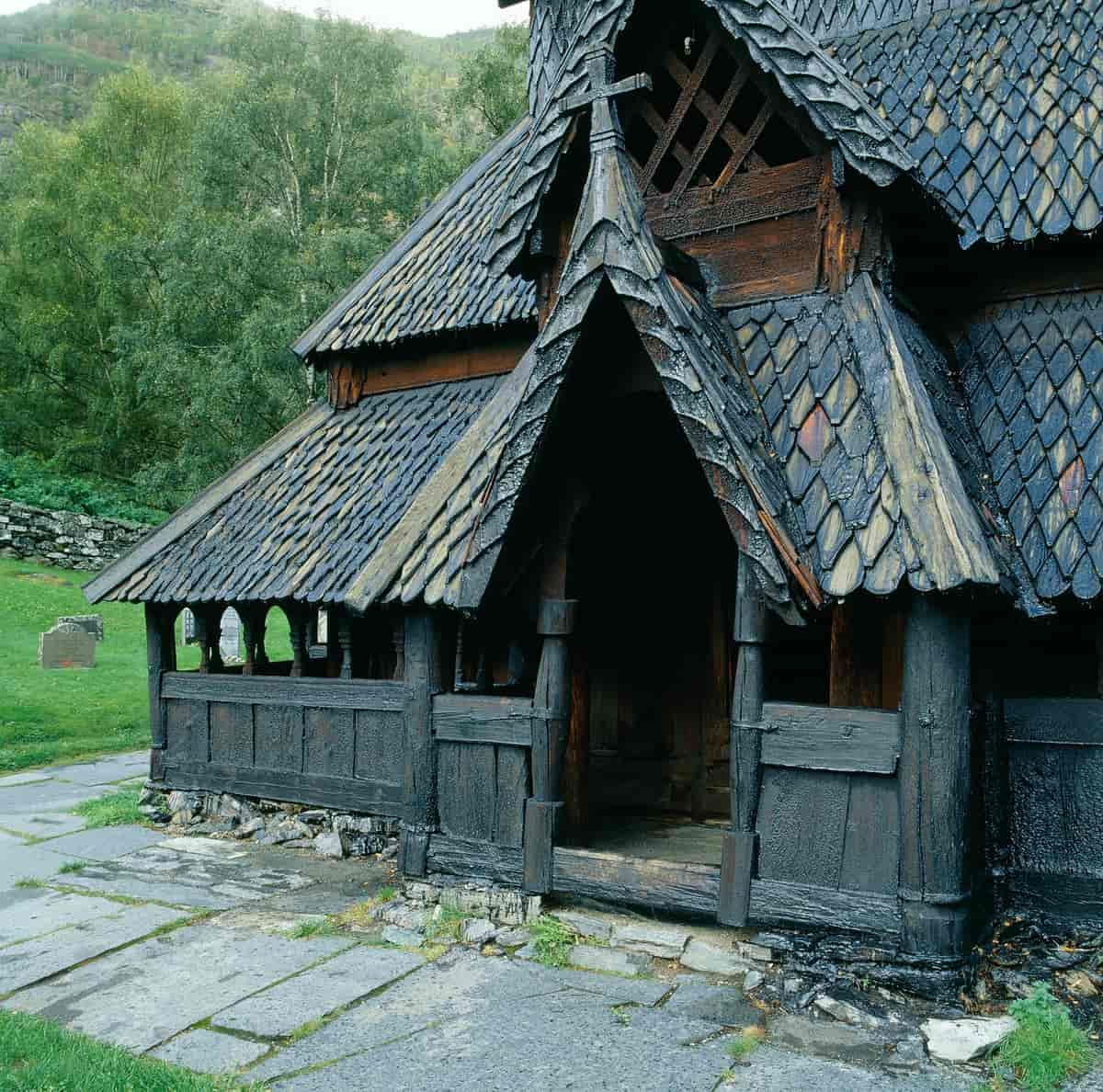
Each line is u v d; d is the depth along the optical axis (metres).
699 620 7.27
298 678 7.66
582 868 5.48
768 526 4.64
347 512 7.69
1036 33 6.64
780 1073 4.11
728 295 5.81
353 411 8.95
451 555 5.79
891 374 5.05
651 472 6.86
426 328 8.34
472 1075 4.17
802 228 5.65
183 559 8.02
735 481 4.71
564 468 5.55
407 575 5.92
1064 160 5.83
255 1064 4.31
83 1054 4.23
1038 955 4.89
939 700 4.58
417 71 62.00
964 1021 4.36
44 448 34.81
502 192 9.48
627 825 6.80
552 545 5.63
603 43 5.33
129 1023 4.71
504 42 29.59
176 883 6.85
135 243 28.86
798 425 5.17
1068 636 5.48
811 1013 4.59
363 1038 4.52
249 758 7.93
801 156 6.47
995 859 5.07
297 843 7.66
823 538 4.80
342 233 25.02
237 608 8.08
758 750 4.97
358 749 7.36
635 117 6.20
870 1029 4.43
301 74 28.59
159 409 31.31
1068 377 5.57
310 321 23.80
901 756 4.67
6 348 34.44
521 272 6.32
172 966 5.40
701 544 7.26
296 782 7.63
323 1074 4.20
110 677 15.70
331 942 5.71
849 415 5.09
